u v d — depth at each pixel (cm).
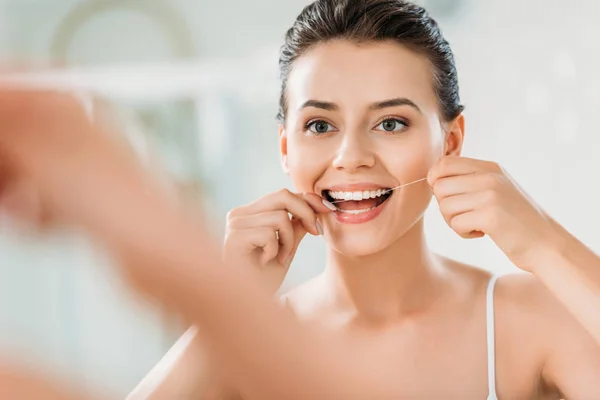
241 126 294
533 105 258
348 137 98
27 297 257
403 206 101
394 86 98
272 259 99
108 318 256
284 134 114
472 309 107
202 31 311
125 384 235
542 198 257
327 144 100
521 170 262
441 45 104
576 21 246
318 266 281
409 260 106
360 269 106
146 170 13
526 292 108
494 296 108
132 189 13
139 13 303
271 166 294
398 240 105
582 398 98
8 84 13
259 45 310
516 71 262
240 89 294
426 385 101
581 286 83
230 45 309
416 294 108
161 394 90
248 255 98
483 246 262
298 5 310
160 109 292
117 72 292
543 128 256
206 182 288
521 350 103
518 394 101
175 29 309
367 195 100
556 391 106
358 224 101
